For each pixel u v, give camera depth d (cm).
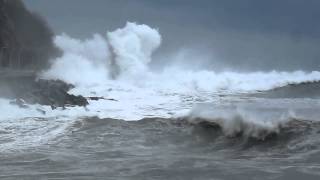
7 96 8650
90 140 6028
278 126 5844
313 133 5675
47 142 6019
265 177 4359
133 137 6075
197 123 6412
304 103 8594
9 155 5416
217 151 5416
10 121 7281
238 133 5897
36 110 8012
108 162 4988
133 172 4600
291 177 4341
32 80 9944
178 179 4369
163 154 5306
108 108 8638
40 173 4647
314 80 13462
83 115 7750
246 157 5100
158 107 8712
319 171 4494
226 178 4366
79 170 4722
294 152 5206
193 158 5059
